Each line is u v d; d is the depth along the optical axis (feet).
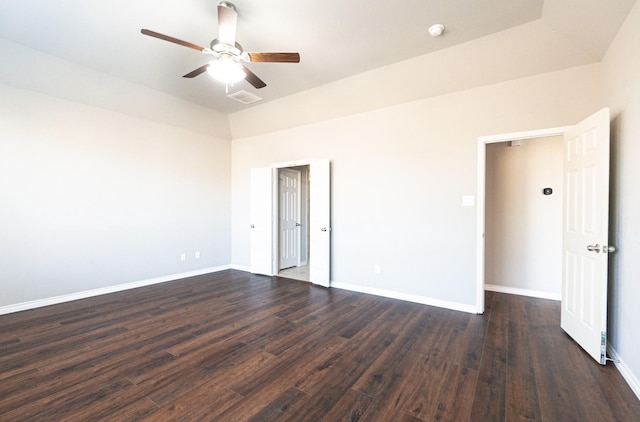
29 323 9.78
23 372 6.91
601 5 6.66
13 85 10.62
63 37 9.21
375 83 11.77
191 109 15.21
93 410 5.62
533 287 12.92
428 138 11.75
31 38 9.24
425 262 11.88
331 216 14.47
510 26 8.47
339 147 14.16
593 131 7.70
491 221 13.75
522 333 9.12
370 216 13.24
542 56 9.11
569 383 6.52
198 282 15.34
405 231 12.34
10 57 9.87
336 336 8.92
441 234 11.52
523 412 5.60
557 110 9.46
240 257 18.47
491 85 10.46
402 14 7.97
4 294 10.61
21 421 5.32
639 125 6.30
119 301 12.15
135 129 14.15
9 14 8.07
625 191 6.98
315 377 6.77
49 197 11.59
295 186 19.89
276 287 14.43
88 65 11.00
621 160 7.21
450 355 7.77
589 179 7.87
